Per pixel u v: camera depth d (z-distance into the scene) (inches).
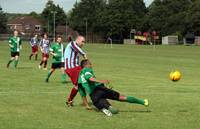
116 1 6461.6
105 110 560.1
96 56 2224.4
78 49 658.8
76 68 648.4
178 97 734.5
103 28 6515.8
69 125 499.8
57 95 740.7
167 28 6254.9
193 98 722.8
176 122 521.3
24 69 1301.7
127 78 1077.8
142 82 981.8
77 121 522.6
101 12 6624.0
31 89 819.4
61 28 7347.4
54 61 957.8
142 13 6678.2
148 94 772.0
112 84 928.9
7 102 657.0
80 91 606.9
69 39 735.7
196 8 5984.3
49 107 618.2
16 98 698.2
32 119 530.3
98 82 567.2
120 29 6402.6
